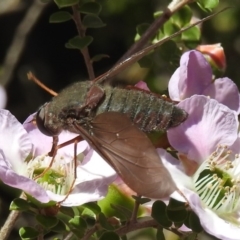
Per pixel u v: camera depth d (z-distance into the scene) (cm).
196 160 22
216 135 22
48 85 43
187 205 21
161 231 22
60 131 22
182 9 24
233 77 34
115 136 20
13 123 22
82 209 22
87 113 21
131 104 21
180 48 24
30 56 42
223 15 34
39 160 22
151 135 22
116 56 40
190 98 22
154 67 25
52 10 41
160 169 20
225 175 22
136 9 37
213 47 24
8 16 41
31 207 22
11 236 29
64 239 22
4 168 21
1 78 30
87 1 24
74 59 43
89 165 22
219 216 22
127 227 22
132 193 22
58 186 22
